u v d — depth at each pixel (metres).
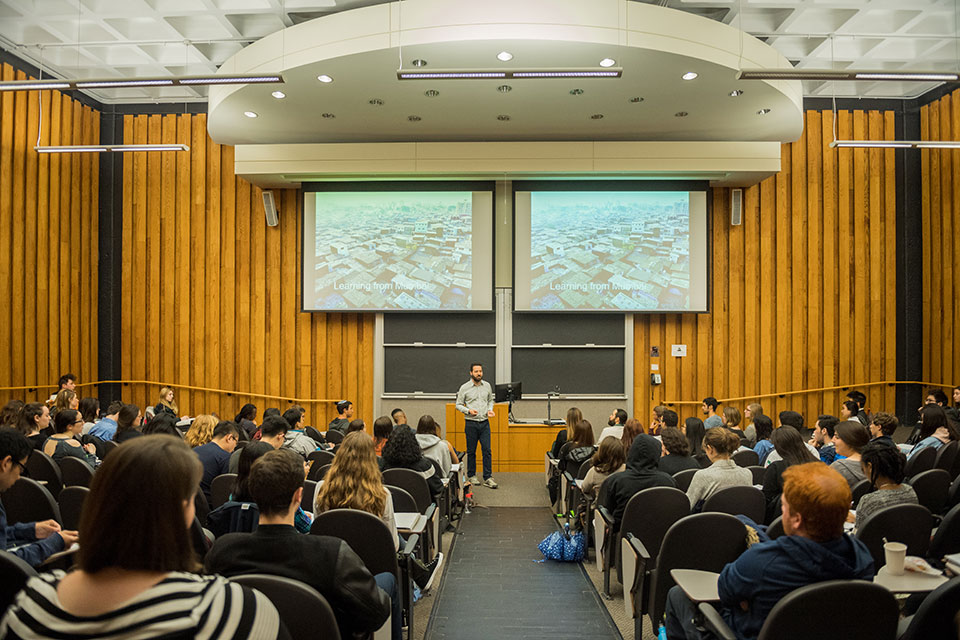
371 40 6.71
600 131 9.41
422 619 3.97
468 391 8.49
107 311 11.21
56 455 4.92
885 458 3.29
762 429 6.24
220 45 9.60
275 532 2.10
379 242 10.34
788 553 2.13
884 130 11.08
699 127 9.17
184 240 11.09
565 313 10.61
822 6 8.29
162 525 1.16
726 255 10.85
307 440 5.79
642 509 3.74
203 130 11.16
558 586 4.59
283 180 10.34
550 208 10.30
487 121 8.98
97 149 9.05
